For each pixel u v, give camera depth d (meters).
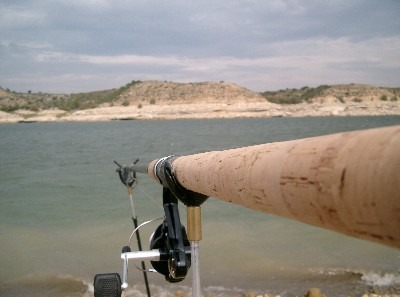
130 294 8.12
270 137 67.31
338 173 0.47
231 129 98.12
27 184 24.30
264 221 13.85
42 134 96.50
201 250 11.09
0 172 29.77
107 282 1.72
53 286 8.96
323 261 9.99
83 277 9.46
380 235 0.41
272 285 8.70
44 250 11.53
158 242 1.95
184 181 1.38
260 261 10.13
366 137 0.47
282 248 11.08
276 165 0.65
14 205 18.31
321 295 7.75
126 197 19.34
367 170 0.43
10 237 12.98
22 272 9.78
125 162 35.59
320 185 0.50
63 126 157.00
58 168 31.80
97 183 24.11
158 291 8.24
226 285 8.77
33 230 13.86
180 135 78.19
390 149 0.41
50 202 18.86
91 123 185.38
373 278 8.84
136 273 9.20
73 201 19.00
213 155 1.11
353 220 0.45
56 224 14.70
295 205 0.58
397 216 0.39
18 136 88.38
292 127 100.88
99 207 17.44
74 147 55.00
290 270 9.51
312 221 0.54
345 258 10.13
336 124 115.12
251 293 8.09
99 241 12.34
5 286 8.98
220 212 15.13
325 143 0.55
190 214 1.54
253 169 0.74
